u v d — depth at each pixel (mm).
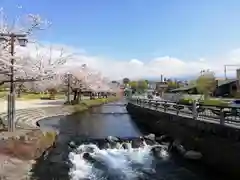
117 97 119062
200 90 65625
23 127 20203
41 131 18781
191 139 17500
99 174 14312
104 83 85625
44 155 16984
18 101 54188
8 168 12766
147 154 17953
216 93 63594
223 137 13945
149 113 30562
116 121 34812
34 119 32000
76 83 53312
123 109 55594
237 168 12477
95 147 19250
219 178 13227
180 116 19500
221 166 13781
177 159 16516
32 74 15844
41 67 15977
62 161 16156
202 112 17578
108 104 74188
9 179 11781
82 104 55219
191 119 17594
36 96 75562
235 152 12781
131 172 14594
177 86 109188
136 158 17094
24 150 15000
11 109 17172
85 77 56750
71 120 34875
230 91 61688
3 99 44844
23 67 14797
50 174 13797
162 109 26516
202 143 16062
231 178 12875
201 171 14281
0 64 14156
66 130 26531
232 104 27875
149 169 14977
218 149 14258
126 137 21812
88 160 16703
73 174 14078
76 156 17203
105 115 42562
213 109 16047
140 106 37781
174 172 14336
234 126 13531
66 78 48312
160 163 15922
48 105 45750
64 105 47875
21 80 16219
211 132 15117
